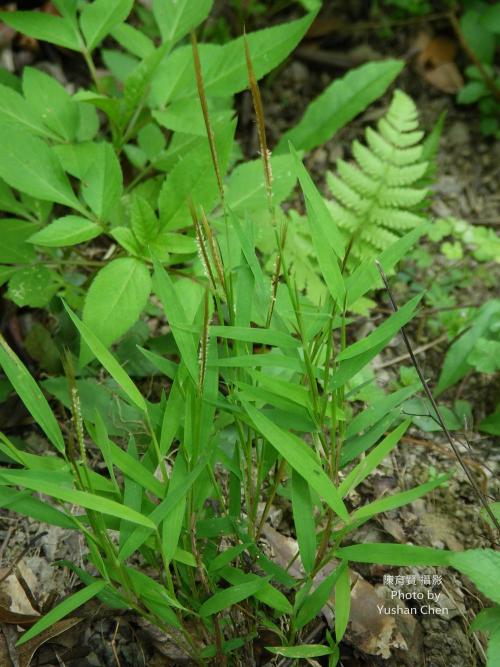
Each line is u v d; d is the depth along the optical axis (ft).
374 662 1.42
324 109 2.27
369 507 1.17
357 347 1.12
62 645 1.42
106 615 1.44
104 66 2.52
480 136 2.65
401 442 1.82
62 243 1.48
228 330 1.12
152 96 1.72
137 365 1.80
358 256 2.01
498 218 2.43
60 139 1.68
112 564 1.20
